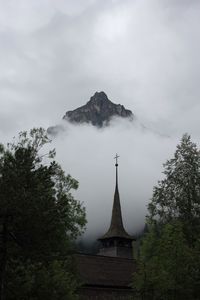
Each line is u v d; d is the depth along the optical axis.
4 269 20.89
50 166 23.64
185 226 33.69
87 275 47.41
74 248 26.86
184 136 38.03
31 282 22.84
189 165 36.84
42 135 23.67
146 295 29.73
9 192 20.61
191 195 35.78
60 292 24.80
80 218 26.67
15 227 21.28
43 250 21.72
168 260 29.06
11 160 22.36
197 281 28.84
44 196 21.78
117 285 48.12
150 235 33.09
